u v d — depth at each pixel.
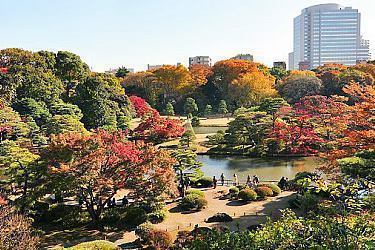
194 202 22.17
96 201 20.06
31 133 34.09
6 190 20.31
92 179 18.52
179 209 22.39
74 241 17.67
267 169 32.34
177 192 21.23
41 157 19.05
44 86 45.50
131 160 19.08
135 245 17.05
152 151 19.89
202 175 26.00
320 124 34.00
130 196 19.38
